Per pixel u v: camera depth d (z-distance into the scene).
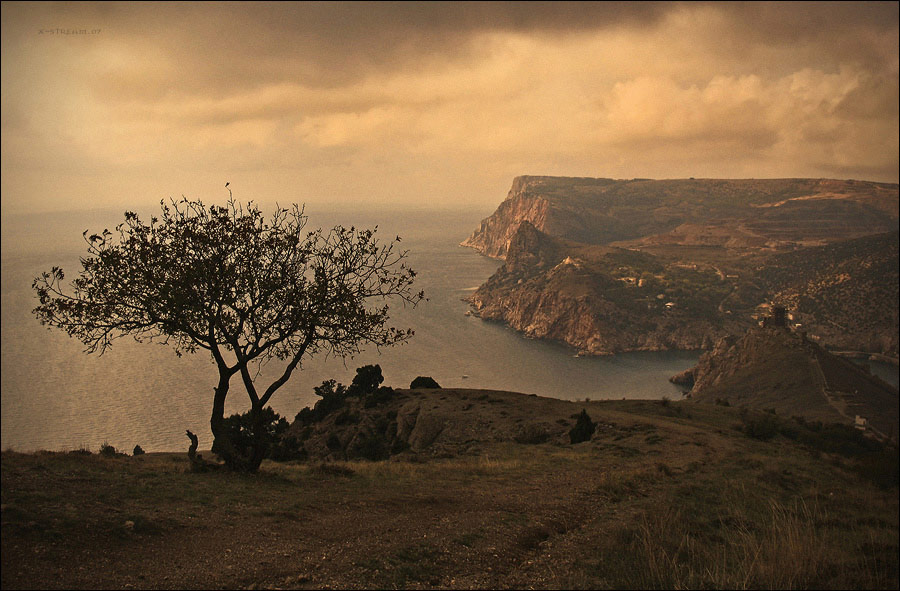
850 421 161.25
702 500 20.98
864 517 20.55
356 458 50.72
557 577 12.56
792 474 28.27
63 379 178.62
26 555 9.95
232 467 20.41
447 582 11.73
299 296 19.81
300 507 15.77
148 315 19.38
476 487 21.95
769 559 13.98
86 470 16.81
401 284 21.14
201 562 10.93
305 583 10.64
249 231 19.61
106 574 9.86
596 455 33.72
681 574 12.74
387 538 13.79
